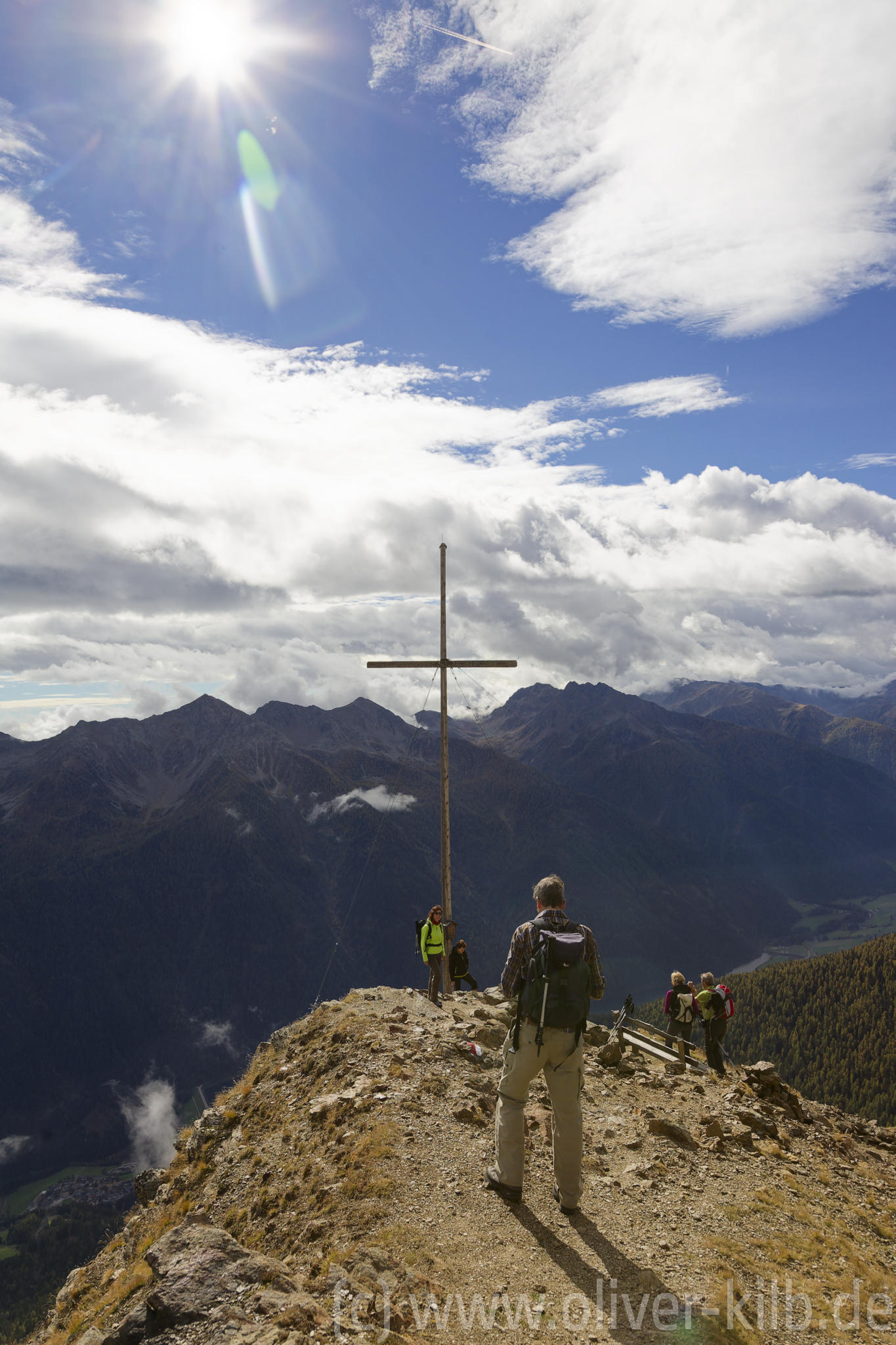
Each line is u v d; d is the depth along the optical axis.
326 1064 11.92
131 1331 5.27
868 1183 10.02
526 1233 6.96
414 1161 8.20
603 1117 10.31
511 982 7.46
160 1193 12.03
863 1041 153.25
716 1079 13.50
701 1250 6.95
